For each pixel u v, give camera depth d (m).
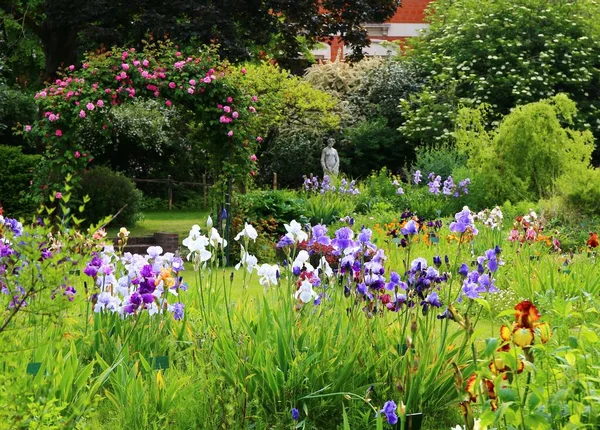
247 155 14.11
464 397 3.34
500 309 8.52
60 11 18.59
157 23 18.41
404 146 28.84
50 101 13.37
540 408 3.43
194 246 5.73
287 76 24.56
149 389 4.76
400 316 5.45
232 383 4.93
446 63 29.67
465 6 30.33
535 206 16.88
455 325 7.48
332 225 16.05
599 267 9.75
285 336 5.10
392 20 36.94
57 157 13.52
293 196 17.52
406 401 4.95
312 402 4.98
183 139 26.22
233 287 9.20
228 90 13.89
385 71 30.02
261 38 21.00
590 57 28.11
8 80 25.11
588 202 15.45
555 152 20.08
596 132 27.81
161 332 5.71
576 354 4.00
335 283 6.02
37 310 3.78
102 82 13.56
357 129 28.48
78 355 5.21
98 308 5.46
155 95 13.60
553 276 8.95
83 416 4.16
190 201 26.05
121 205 18.70
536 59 28.36
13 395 3.43
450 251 11.34
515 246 11.27
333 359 5.07
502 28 28.50
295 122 27.38
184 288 5.96
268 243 14.18
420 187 22.59
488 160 20.31
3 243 4.58
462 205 19.61
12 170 16.89
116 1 18.78
